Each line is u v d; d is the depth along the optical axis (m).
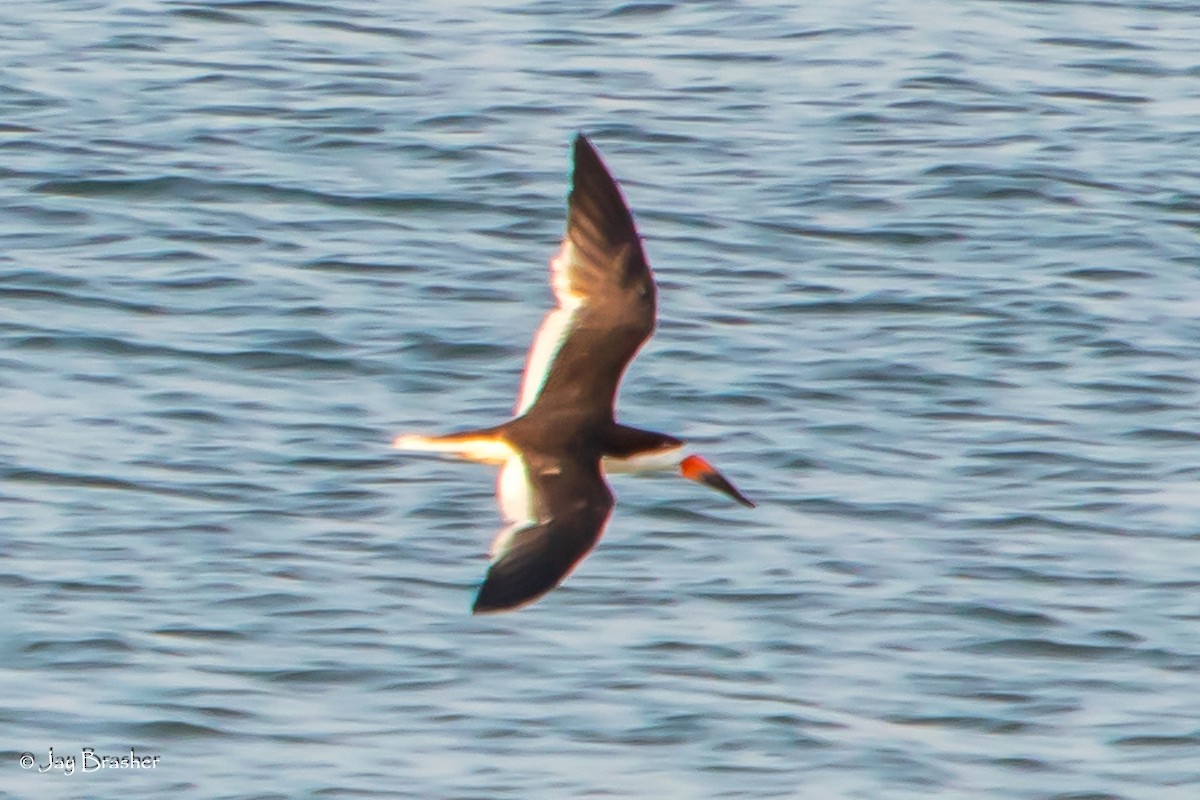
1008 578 13.81
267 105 22.28
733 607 13.37
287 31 24.80
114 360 16.58
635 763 11.67
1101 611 13.46
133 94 22.44
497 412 15.97
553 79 23.45
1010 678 12.69
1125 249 19.53
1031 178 21.05
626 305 7.92
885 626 13.22
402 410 15.96
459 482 14.81
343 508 14.40
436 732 11.90
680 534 14.27
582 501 7.16
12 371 16.33
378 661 12.57
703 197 20.31
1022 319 17.95
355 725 11.95
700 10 26.23
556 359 7.82
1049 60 24.89
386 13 25.70
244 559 13.66
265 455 15.12
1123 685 12.73
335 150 21.12
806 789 11.44
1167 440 15.91
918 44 25.25
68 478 14.63
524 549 6.95
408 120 21.98
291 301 17.70
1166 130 22.67
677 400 16.23
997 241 19.62
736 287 18.38
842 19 26.05
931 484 15.11
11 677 12.28
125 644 12.64
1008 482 15.18
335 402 16.05
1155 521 14.65
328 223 19.39
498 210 19.80
